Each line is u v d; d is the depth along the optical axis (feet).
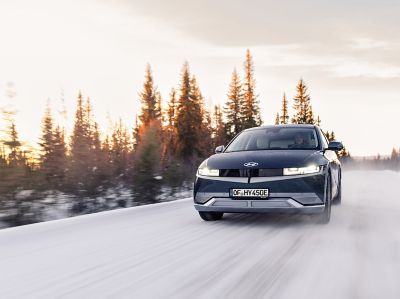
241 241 13.17
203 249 12.01
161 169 33.27
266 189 15.53
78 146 26.73
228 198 16.10
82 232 14.76
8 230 14.88
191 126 117.91
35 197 21.07
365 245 12.34
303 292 8.10
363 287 8.41
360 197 28.27
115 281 8.89
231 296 7.87
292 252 11.59
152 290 8.26
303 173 15.55
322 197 15.58
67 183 25.58
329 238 13.51
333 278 9.02
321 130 21.98
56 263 10.50
